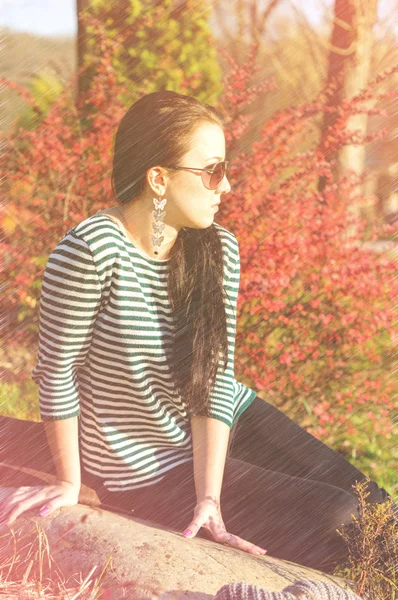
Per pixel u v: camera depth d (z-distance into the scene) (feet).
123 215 7.41
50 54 19.53
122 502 7.86
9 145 17.80
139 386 7.53
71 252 7.04
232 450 9.00
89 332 7.36
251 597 6.07
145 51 18.57
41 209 17.81
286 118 16.39
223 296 7.69
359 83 20.35
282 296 15.93
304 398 15.60
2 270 17.60
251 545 7.44
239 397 8.89
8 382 15.61
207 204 7.35
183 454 8.00
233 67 17.93
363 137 17.47
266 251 15.69
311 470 8.80
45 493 7.36
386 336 16.69
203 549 7.08
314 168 16.46
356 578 7.71
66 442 7.44
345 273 15.84
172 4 18.62
